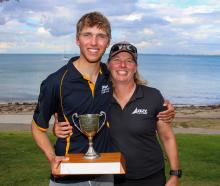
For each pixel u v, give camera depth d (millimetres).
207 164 7324
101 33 3057
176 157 3527
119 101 3406
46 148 3074
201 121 20016
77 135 3059
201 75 90438
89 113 3064
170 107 3398
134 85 3461
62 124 3027
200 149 8641
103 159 2922
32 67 125062
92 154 2980
